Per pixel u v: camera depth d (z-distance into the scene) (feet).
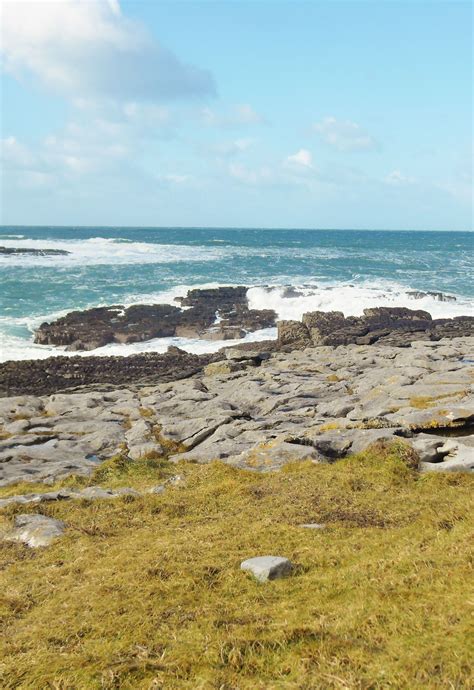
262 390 84.74
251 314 190.60
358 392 78.33
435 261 374.63
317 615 21.71
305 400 76.95
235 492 40.09
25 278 250.78
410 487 40.32
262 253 419.13
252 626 20.97
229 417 68.95
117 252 389.60
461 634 17.85
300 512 34.73
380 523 32.68
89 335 157.89
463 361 92.32
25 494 45.83
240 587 25.03
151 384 112.37
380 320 176.24
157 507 38.11
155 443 63.82
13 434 71.10
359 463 46.09
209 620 21.80
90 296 219.00
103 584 25.82
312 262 350.84
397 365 90.99
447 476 41.47
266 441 55.88
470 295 229.25
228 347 152.46
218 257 372.58
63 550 31.73
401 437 51.75
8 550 32.58
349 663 17.70
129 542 31.58
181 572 26.25
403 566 24.61
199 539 31.01
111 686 18.21
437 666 16.62
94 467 55.26
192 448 63.67
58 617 23.48
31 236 636.48
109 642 20.99
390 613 20.53
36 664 20.01
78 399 86.94
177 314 189.67
